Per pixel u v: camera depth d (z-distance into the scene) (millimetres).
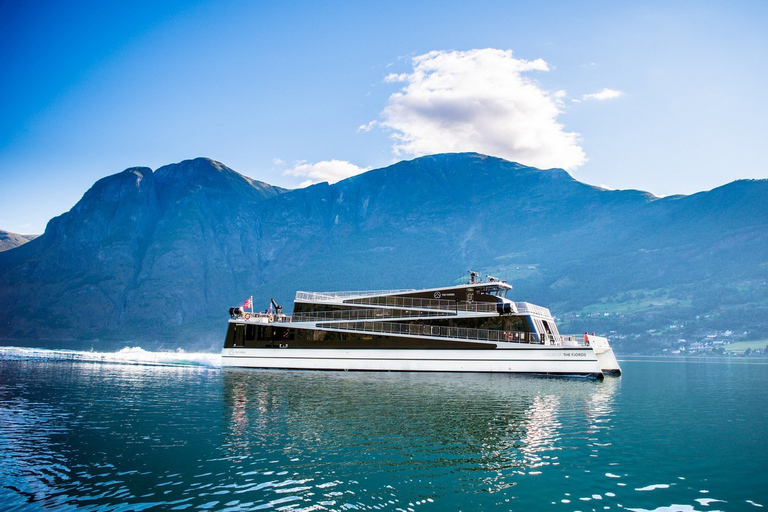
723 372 96688
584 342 62562
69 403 37125
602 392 48469
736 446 26672
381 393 43406
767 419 35094
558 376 58781
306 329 67375
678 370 104812
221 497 18281
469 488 19734
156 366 73812
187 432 27797
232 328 70500
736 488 20266
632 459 23969
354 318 66438
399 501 18344
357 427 29562
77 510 16969
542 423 31688
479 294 64188
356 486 19688
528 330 61000
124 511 16906
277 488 19281
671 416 36062
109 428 28609
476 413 34250
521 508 17938
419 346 62750
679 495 19422
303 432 28125
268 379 54688
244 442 25688
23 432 27344
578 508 18031
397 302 65875
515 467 22359
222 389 45719
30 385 47406
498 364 60125
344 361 64938
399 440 26562
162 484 19469
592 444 26641
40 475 20266
